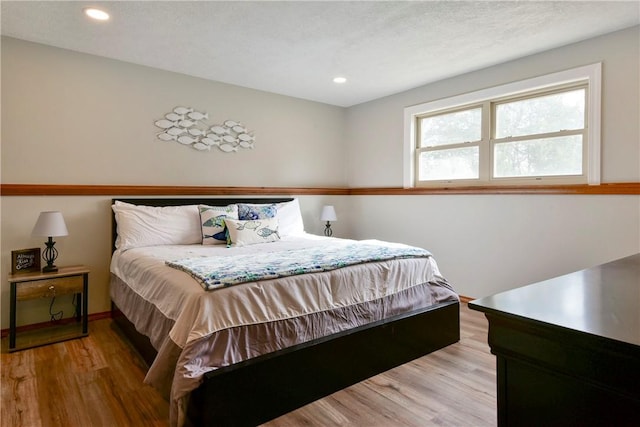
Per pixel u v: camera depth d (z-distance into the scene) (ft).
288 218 13.24
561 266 10.19
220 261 7.64
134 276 8.52
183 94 12.25
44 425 5.82
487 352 8.55
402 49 10.19
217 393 5.43
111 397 6.61
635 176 8.95
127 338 9.18
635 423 2.24
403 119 14.30
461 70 11.94
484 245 11.88
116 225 10.76
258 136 14.06
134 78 11.30
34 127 9.79
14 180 9.55
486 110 11.94
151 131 11.67
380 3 7.79
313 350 6.52
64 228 9.29
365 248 9.62
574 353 2.48
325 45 9.95
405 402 6.51
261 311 6.15
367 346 7.33
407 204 14.12
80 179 10.49
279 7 7.94
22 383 7.08
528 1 7.71
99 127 10.76
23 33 9.21
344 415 6.14
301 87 13.75
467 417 6.07
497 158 11.81
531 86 10.64
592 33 9.25
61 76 10.14
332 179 16.42
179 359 5.45
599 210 9.50
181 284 6.33
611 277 4.09
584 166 9.95
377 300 7.85
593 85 9.48
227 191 13.17
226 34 9.25
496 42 9.75
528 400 2.77
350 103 16.10
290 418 6.06
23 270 9.28
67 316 10.37
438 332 8.69
